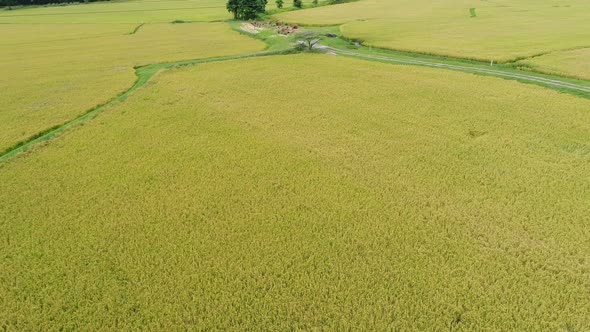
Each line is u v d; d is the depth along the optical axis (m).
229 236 16.17
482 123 27.03
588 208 17.23
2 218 17.86
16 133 27.31
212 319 12.48
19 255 15.40
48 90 37.53
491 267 14.10
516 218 16.77
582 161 21.47
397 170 21.11
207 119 28.86
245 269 14.56
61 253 15.46
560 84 36.09
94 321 12.52
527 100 31.30
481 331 11.91
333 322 12.24
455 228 16.31
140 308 12.91
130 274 14.23
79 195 19.53
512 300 12.80
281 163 22.20
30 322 12.52
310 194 19.16
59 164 22.66
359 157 22.73
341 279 13.75
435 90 34.50
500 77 39.34
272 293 13.38
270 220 17.19
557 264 14.20
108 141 25.55
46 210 18.30
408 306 12.77
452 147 23.62
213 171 21.53
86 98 34.75
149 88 37.00
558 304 12.59
